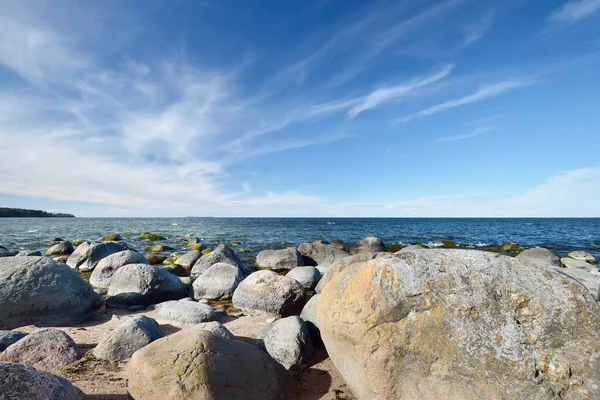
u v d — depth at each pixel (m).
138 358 3.65
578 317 2.99
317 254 15.77
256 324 6.39
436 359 3.02
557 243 26.88
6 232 36.19
